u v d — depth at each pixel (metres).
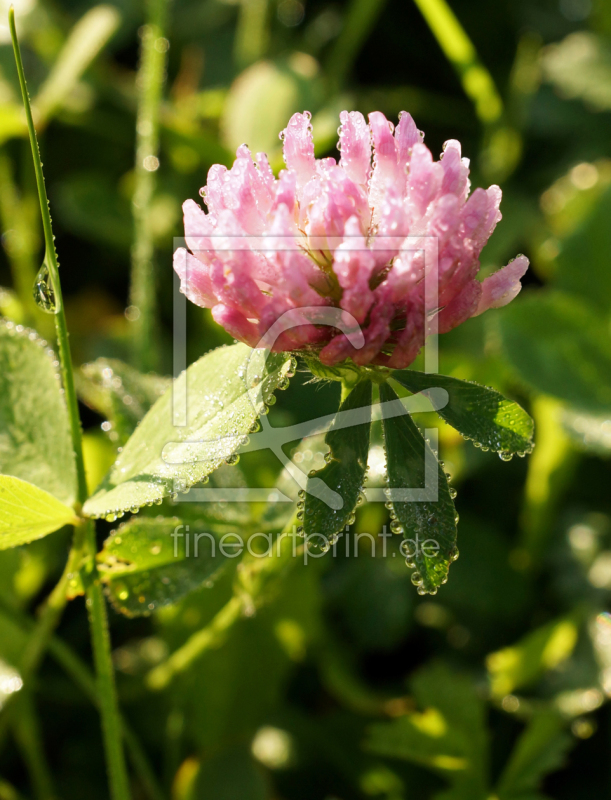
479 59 0.32
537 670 0.22
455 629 0.23
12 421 0.19
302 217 0.17
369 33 0.32
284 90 0.27
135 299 0.24
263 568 0.19
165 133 0.26
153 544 0.19
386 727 0.21
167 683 0.21
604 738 0.22
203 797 0.21
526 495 0.24
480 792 0.21
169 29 0.32
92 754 0.22
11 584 0.21
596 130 0.30
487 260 0.27
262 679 0.22
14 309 0.25
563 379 0.23
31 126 0.18
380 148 0.17
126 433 0.20
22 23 0.29
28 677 0.20
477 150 0.30
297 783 0.22
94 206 0.28
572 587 0.23
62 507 0.18
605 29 0.31
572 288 0.26
